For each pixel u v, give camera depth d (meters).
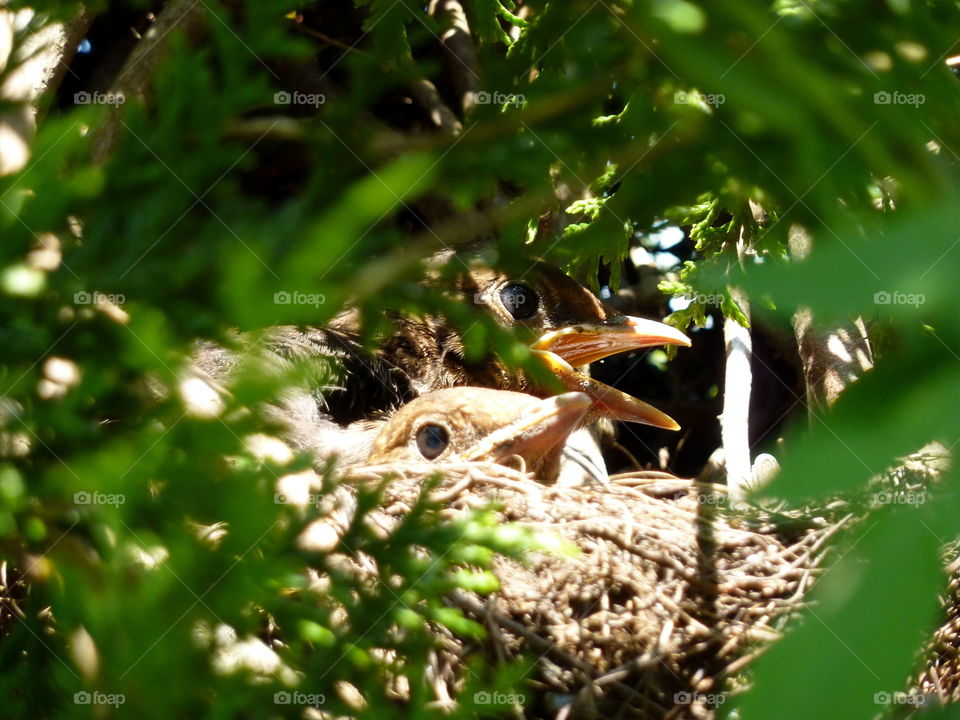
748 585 2.62
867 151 0.86
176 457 1.12
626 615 2.54
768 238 1.88
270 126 1.26
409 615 1.49
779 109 0.85
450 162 1.11
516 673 1.53
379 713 1.43
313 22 4.25
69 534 1.24
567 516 2.73
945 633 2.33
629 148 1.09
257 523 1.15
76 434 1.15
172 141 1.21
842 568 0.77
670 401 5.02
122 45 4.20
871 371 0.77
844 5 0.91
